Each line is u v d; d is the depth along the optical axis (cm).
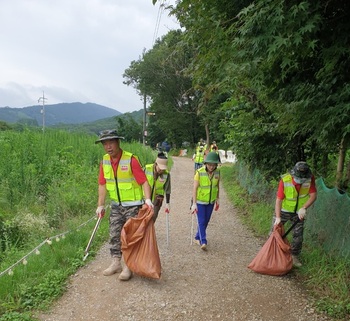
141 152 2183
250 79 454
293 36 337
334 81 409
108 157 509
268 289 492
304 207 559
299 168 555
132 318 409
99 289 474
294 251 571
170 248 659
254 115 827
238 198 1214
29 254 532
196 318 413
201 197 659
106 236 704
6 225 719
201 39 458
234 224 875
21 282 476
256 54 366
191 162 3017
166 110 4850
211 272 546
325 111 401
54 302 440
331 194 630
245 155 947
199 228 662
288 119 490
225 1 423
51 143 1483
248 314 426
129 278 499
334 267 533
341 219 581
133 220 491
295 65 404
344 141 445
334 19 381
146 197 502
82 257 577
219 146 3834
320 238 644
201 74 498
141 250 489
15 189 940
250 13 352
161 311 425
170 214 962
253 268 548
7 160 1126
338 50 382
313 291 489
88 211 903
